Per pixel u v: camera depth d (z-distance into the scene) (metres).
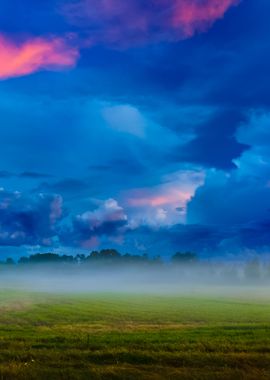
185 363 23.62
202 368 22.28
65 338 32.72
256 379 20.11
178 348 28.08
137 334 36.66
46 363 23.36
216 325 49.09
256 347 28.20
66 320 58.69
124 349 27.11
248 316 65.31
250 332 37.75
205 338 33.22
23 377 20.19
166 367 22.55
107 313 70.31
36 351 26.84
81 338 32.69
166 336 34.66
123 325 50.47
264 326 44.47
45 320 58.16
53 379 20.08
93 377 20.44
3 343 30.09
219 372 21.19
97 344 29.78
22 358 24.94
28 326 48.81
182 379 20.11
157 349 27.91
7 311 70.69
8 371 20.98
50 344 29.69
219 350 27.48
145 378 20.23
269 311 75.00
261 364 23.39
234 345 28.92
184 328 43.66
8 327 45.28
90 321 57.66
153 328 44.47
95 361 24.34
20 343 30.08
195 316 65.69
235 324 51.34
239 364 23.34
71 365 23.06
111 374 20.83
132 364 23.72
